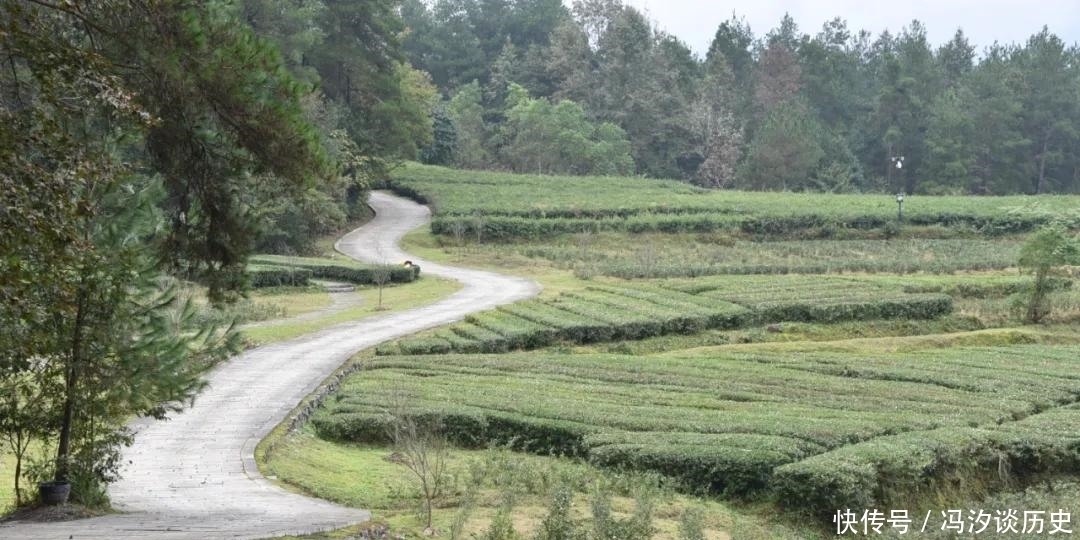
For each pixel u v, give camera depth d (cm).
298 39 6366
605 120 11044
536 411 2592
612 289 4912
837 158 10519
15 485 1755
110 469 1750
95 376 1667
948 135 10312
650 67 11169
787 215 7425
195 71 1352
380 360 3325
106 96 1178
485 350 3662
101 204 1619
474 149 10975
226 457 2170
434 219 6994
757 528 1916
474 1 14212
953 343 4228
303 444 2380
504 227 6938
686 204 7869
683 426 2466
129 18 1335
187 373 1755
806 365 3409
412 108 8106
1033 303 4738
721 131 10475
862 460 2103
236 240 1591
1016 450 2375
